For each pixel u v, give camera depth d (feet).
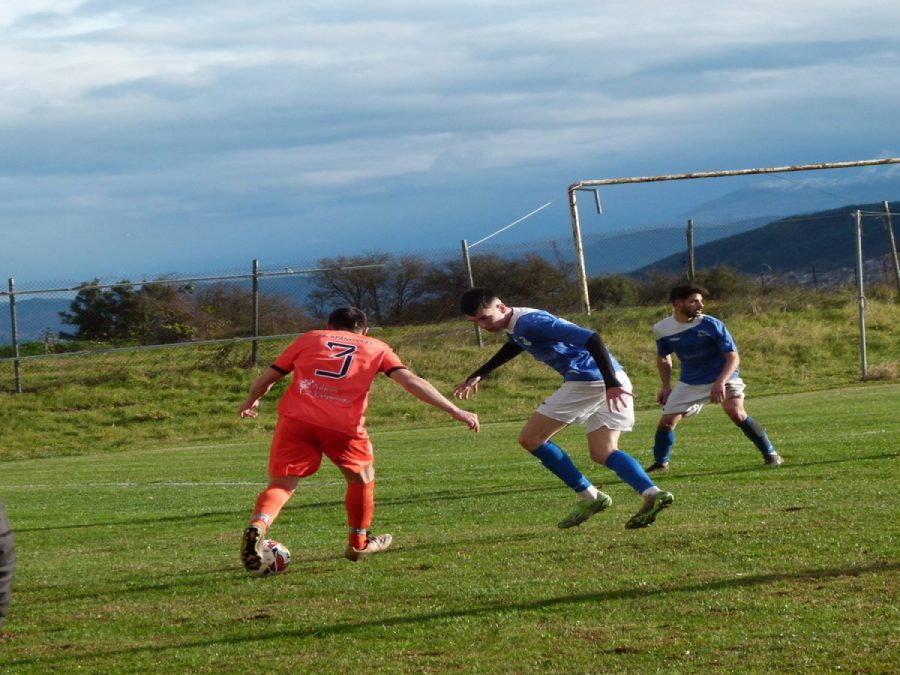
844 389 77.56
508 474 41.11
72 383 89.81
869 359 90.58
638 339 94.32
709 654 15.93
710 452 42.96
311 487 40.98
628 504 30.89
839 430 47.98
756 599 18.58
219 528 32.17
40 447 78.18
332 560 24.76
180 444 76.13
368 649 17.35
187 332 98.48
